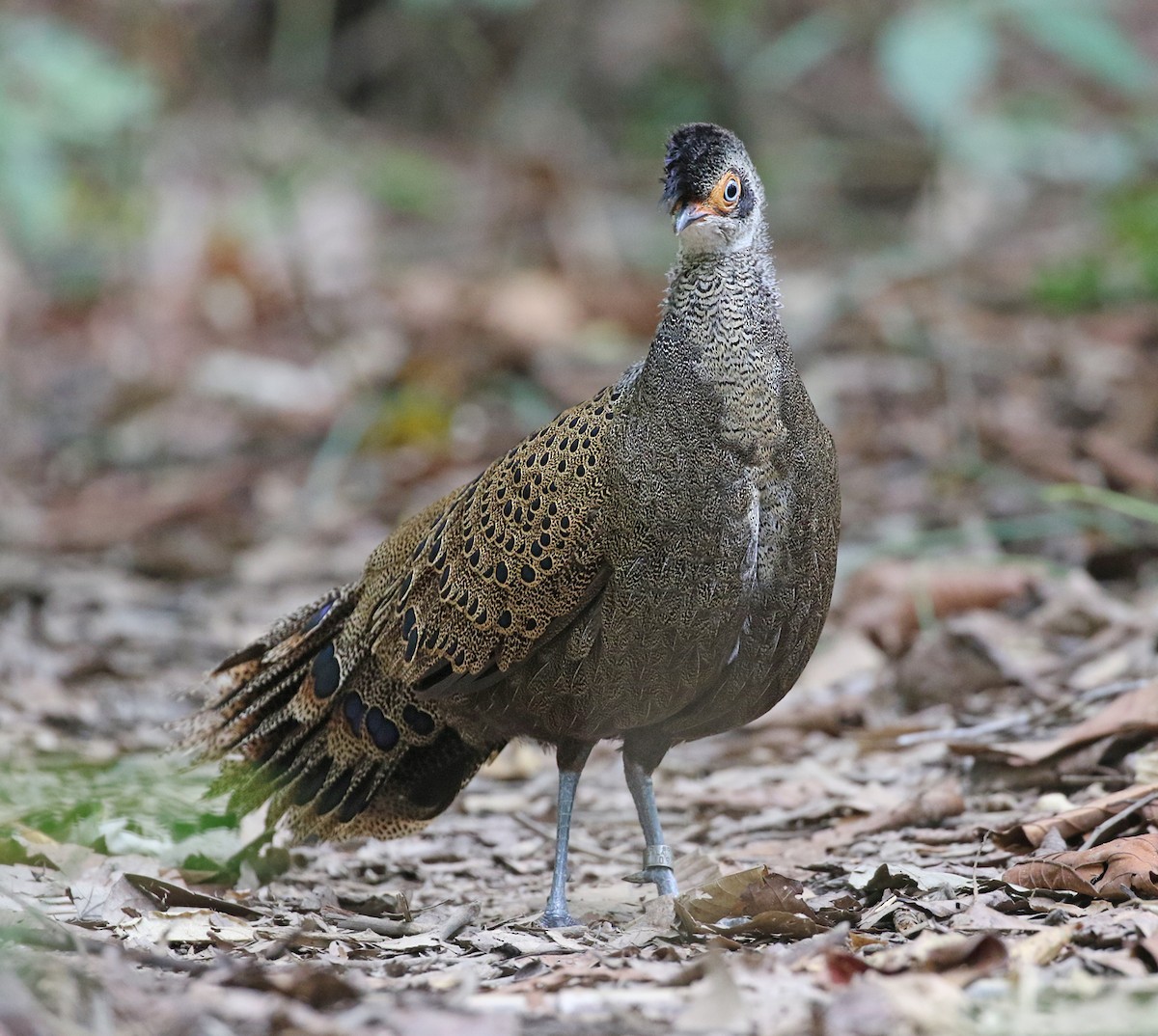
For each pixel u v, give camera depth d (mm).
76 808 9062
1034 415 16281
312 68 26141
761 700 7898
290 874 8938
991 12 15883
